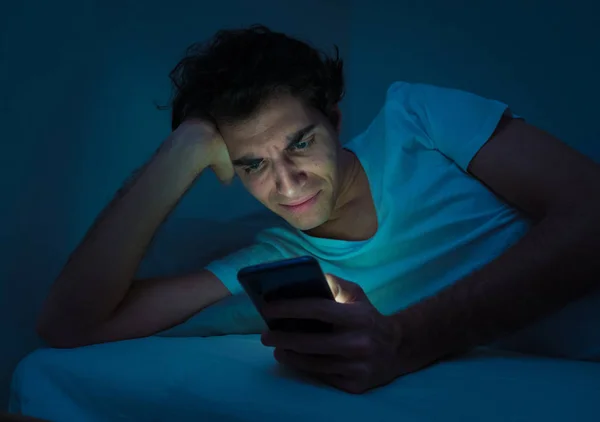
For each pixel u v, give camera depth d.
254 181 0.95
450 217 1.02
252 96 0.88
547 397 0.63
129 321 1.04
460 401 0.63
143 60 1.35
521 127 1.00
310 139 0.92
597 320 0.90
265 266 0.68
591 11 1.30
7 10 1.15
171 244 1.27
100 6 1.28
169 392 0.74
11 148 1.15
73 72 1.24
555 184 0.88
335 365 0.70
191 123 1.07
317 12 1.69
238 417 0.67
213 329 1.15
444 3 1.54
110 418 0.78
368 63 1.68
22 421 0.66
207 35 1.46
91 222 1.24
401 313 0.78
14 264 1.14
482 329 0.79
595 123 1.25
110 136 1.29
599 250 0.79
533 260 0.80
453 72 1.50
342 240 1.05
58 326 0.99
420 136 1.07
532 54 1.37
